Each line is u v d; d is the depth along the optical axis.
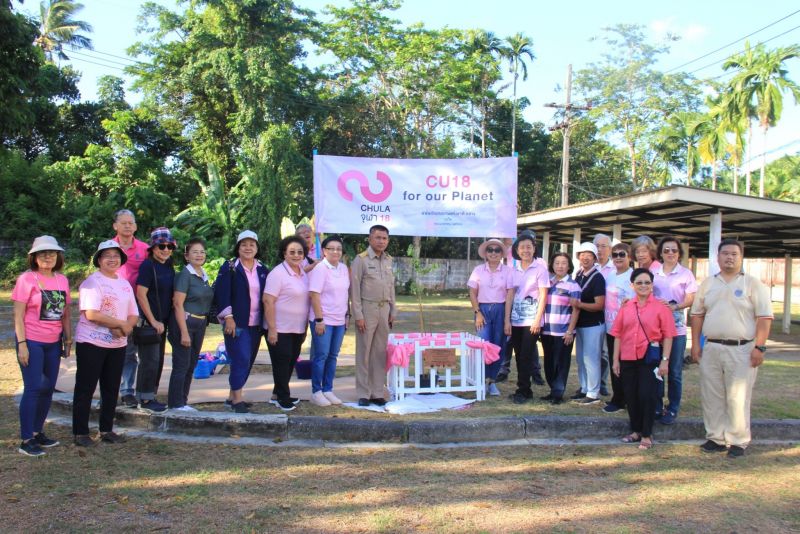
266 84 26.12
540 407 6.28
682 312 5.89
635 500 4.00
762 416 6.05
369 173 7.63
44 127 28.77
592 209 12.78
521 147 38.88
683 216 12.40
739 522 3.67
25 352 4.60
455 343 6.60
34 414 4.68
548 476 4.45
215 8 26.58
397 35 32.06
